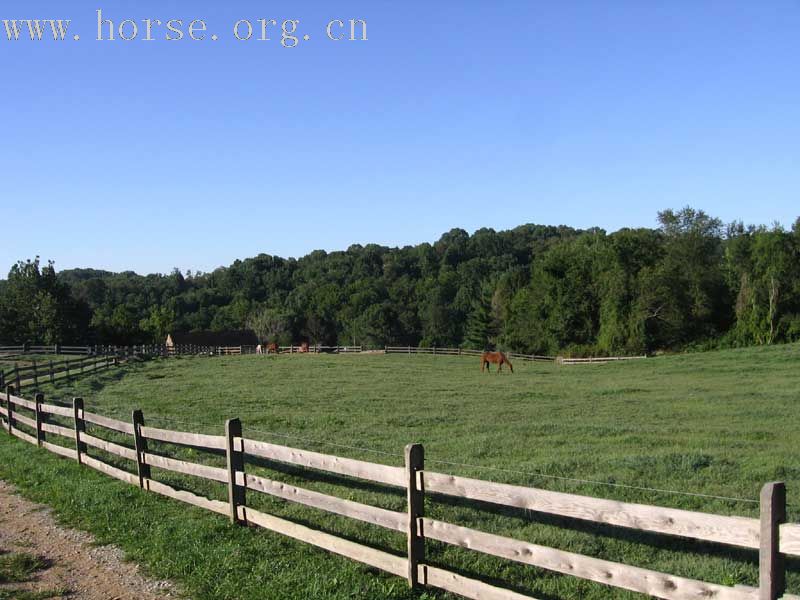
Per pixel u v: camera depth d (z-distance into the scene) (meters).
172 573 6.27
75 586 6.05
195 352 64.50
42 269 80.81
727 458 10.80
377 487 9.37
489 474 9.73
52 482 10.02
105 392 25.36
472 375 35.47
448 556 6.52
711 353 42.12
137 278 173.50
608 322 64.88
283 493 7.00
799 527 3.55
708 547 6.68
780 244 56.88
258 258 176.25
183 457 11.80
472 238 160.88
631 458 10.71
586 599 5.51
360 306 119.38
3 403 16.38
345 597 5.45
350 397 23.16
